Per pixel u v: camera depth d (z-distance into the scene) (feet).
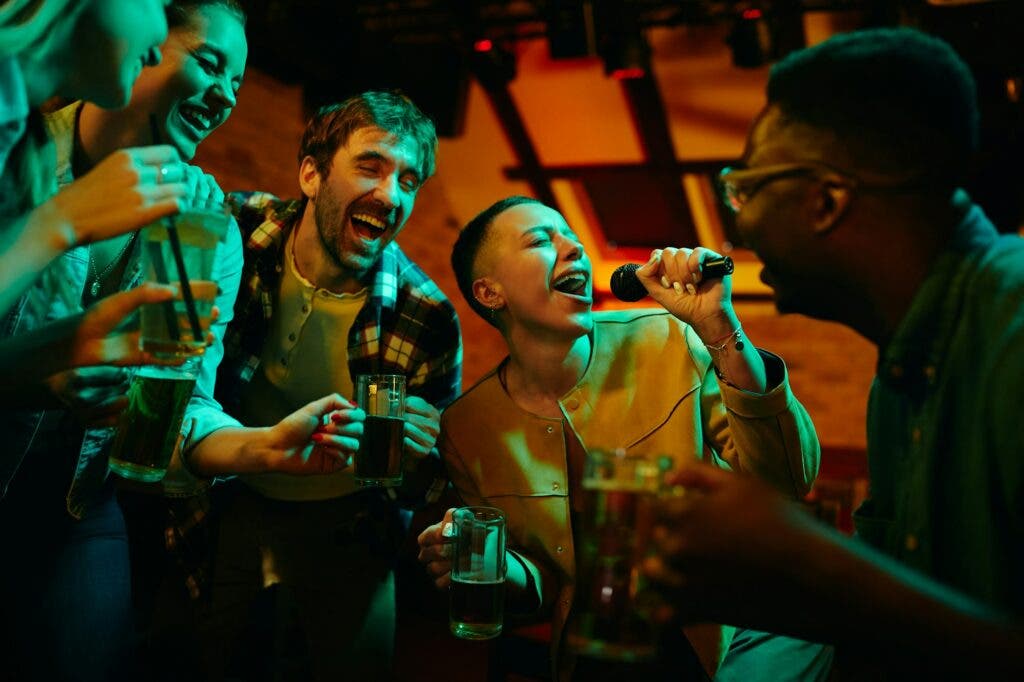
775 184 3.15
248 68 18.58
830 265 3.20
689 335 5.54
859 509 4.04
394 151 6.21
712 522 2.49
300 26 17.71
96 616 4.82
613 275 5.33
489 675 6.66
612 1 18.49
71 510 4.83
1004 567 2.86
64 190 3.38
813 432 4.99
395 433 5.09
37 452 4.71
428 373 6.95
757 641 4.66
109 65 3.65
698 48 22.00
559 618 5.25
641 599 2.99
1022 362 2.72
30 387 3.76
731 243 26.78
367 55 19.39
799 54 3.21
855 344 26.45
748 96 22.79
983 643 2.38
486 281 5.59
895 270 3.11
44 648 4.66
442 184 27.07
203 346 3.74
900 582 2.46
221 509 6.68
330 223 6.30
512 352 5.67
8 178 4.12
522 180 26.18
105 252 5.03
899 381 3.23
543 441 5.41
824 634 3.12
